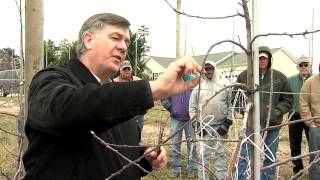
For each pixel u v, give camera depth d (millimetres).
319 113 5934
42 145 1695
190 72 1532
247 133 1597
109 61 1835
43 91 1552
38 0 3637
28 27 3643
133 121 2141
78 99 1426
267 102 5105
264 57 5215
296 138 7125
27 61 3650
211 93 5301
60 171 1688
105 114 1419
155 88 1484
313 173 4863
